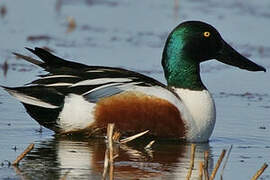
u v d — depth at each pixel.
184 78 13.27
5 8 23.08
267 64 18.88
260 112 14.88
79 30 21.69
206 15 23.83
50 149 11.87
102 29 21.94
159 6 25.45
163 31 22.02
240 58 13.84
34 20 22.48
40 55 13.06
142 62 18.42
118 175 10.50
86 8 24.73
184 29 13.41
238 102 15.65
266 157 11.88
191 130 12.87
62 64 13.10
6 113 14.06
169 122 12.75
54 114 12.71
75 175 10.40
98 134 12.77
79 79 12.82
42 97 12.68
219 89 16.70
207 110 13.03
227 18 23.48
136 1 26.27
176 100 12.85
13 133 12.83
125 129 12.73
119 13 24.06
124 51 19.42
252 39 21.33
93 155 11.59
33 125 13.43
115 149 12.20
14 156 11.30
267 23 23.11
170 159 11.59
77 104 12.66
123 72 13.11
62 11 23.94
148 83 12.94
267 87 17.00
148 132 12.78
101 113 12.64
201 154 12.04
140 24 22.78
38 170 10.57
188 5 25.73
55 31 21.30
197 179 10.48
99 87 12.73
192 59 13.34
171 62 13.39
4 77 16.58
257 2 26.48
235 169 11.10
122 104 12.66
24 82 16.19
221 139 13.12
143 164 11.22
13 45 19.42
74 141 12.57
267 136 13.27
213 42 13.62
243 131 13.59
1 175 10.23
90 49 19.42
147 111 12.69
